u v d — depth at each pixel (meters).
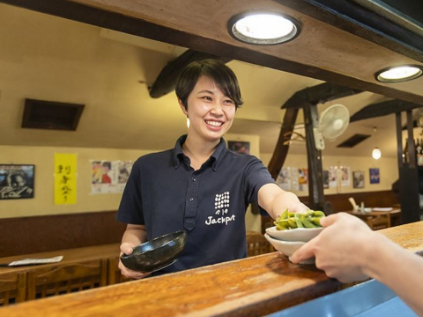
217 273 0.62
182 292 0.51
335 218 0.60
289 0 0.78
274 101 3.99
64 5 0.84
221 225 1.09
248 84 3.50
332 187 6.90
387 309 0.77
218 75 1.06
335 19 0.86
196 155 1.20
